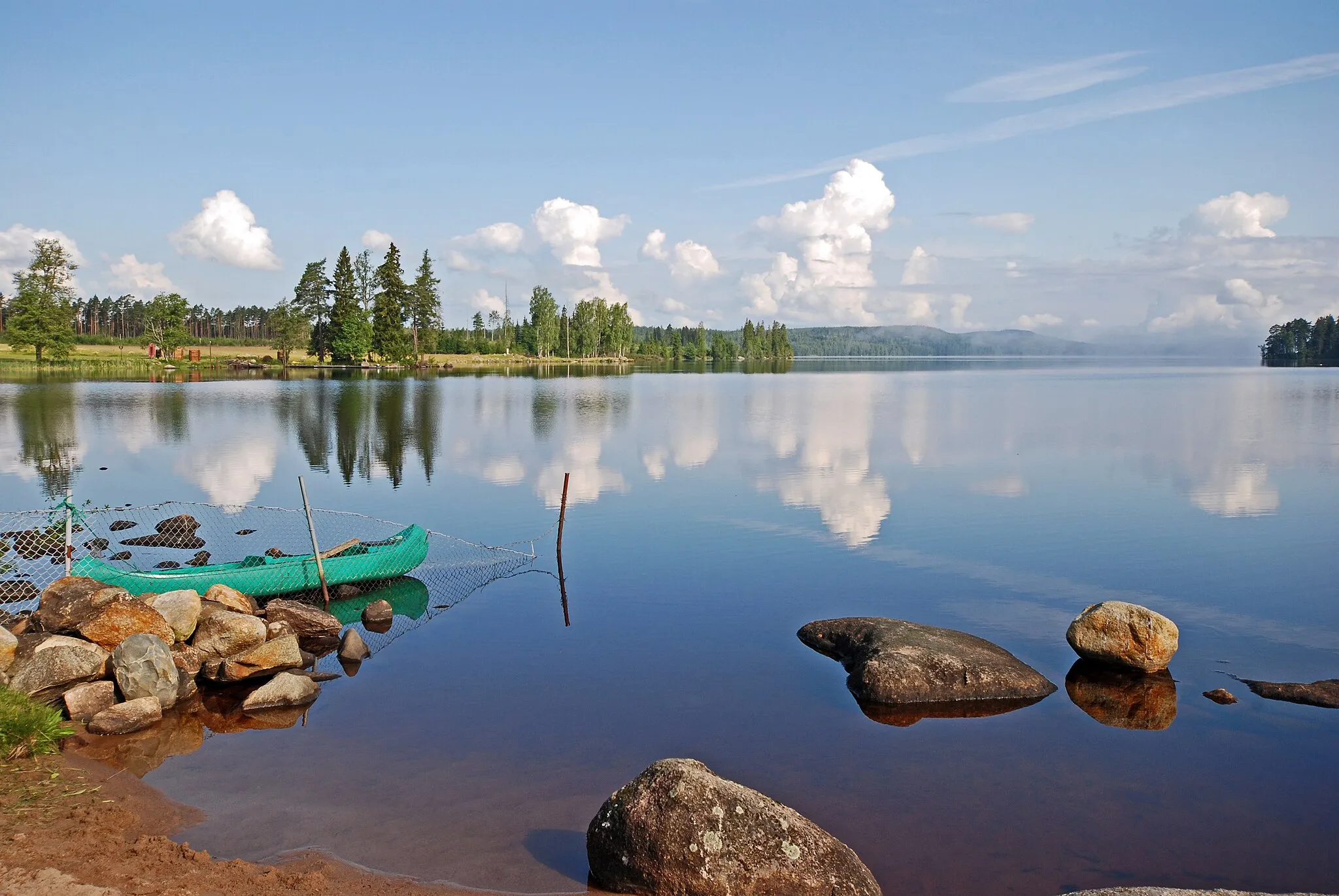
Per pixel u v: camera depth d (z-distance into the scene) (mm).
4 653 10961
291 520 22781
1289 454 35719
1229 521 22891
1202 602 16047
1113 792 9312
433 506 24812
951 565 18562
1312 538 20922
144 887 6637
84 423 44656
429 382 85938
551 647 13664
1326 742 10547
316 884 7027
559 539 19141
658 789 7316
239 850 7711
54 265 92750
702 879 6922
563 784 9195
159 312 113000
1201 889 7176
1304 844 8406
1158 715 11258
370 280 118500
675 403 63688
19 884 6520
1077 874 7824
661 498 26094
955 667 11844
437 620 15109
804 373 143750
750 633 14328
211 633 12523
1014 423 49531
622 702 11500
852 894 6953
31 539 19406
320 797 8773
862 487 28016
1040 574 17797
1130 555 19344
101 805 8156
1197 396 76188
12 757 9047
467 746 10109
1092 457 34781
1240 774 9734
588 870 7566
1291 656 13398
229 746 10016
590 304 171750
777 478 29797
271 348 141750
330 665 12930
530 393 72000
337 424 45594
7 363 95188
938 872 7797
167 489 26953
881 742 10414
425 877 7379
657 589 16828
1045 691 11852
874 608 15617
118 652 11039
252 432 41688
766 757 9992
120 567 17125
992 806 8977
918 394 79250
